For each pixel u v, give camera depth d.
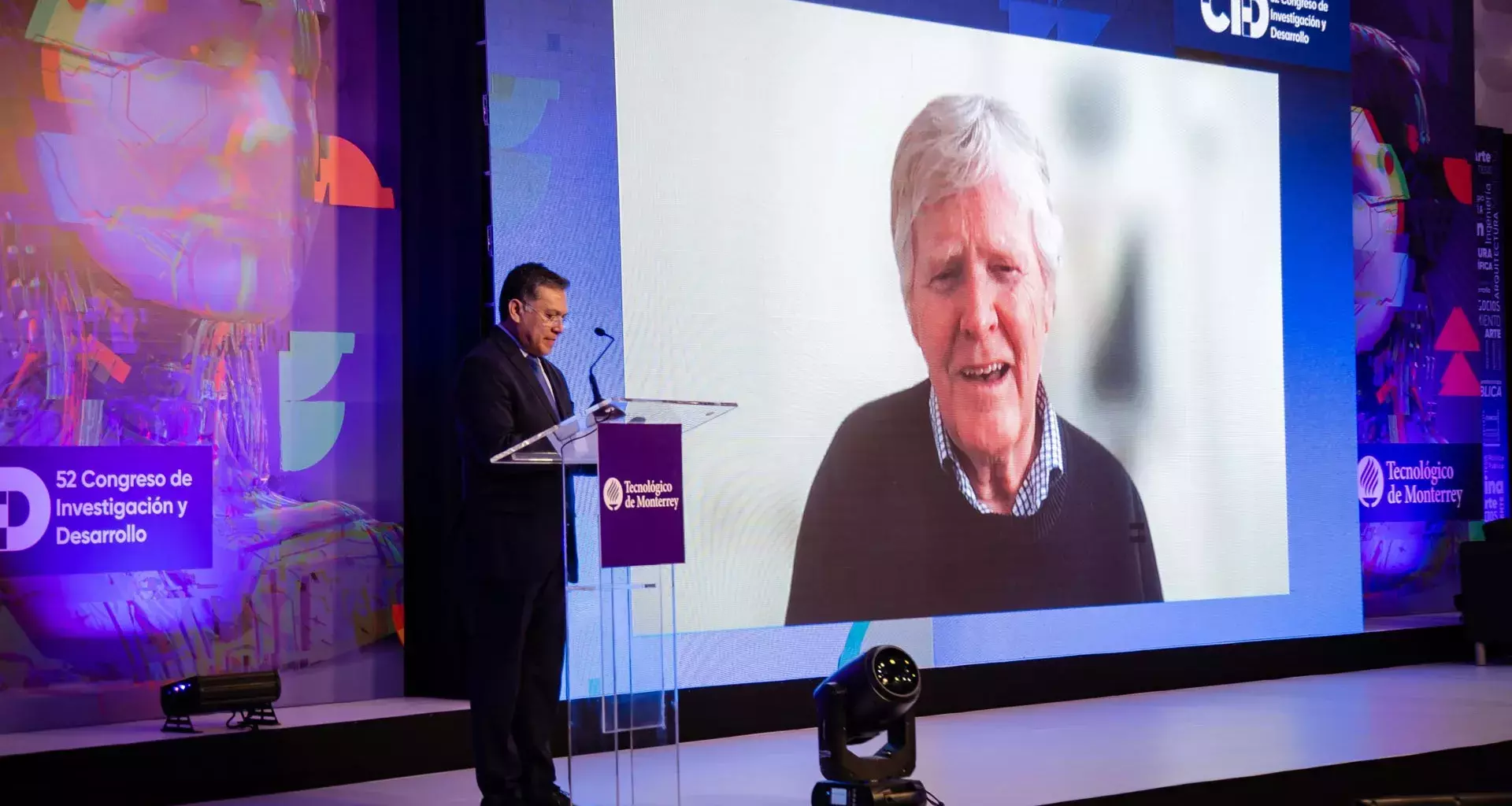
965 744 7.72
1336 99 11.28
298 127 8.02
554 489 5.55
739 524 8.46
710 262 8.48
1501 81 13.22
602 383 8.05
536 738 5.52
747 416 8.54
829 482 8.80
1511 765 7.56
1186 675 10.20
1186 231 10.41
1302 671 10.80
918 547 9.09
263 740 6.77
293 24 8.03
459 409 5.52
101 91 7.47
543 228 7.92
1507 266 13.19
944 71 9.41
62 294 7.33
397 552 8.21
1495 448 13.19
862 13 9.11
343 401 8.09
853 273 8.96
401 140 8.38
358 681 8.03
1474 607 11.23
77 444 7.31
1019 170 9.65
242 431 7.77
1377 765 7.03
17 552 7.14
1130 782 6.45
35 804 6.22
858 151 9.04
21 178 7.26
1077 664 9.69
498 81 7.83
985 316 9.43
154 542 7.48
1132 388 10.09
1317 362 11.03
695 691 8.18
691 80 8.48
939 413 9.23
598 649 7.82
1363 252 12.44
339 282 8.12
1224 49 10.68
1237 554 10.52
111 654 7.34
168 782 6.54
